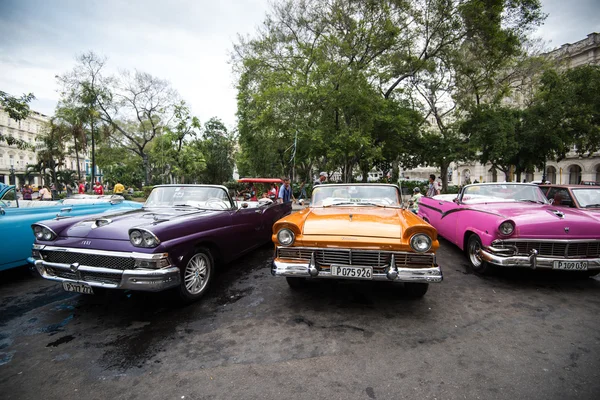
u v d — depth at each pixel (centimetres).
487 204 541
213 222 421
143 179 4878
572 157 3634
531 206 508
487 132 1936
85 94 2500
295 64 1872
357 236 335
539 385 222
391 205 469
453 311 347
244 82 2169
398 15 1819
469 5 1716
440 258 585
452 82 2111
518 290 413
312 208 467
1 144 4909
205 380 232
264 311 351
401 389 219
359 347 274
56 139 3022
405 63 2008
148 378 235
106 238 337
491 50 1839
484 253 438
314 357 260
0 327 320
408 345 277
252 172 2702
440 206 662
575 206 589
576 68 1861
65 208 565
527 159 2078
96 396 216
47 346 283
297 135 1656
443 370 241
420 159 2473
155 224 343
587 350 269
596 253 411
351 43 1722
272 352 268
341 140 1645
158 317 340
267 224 614
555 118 1845
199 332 305
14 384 229
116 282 323
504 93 2152
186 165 2750
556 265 402
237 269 521
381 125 1981
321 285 430
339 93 1616
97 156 3288
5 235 431
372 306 361
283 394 215
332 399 210
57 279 342
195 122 2653
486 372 238
